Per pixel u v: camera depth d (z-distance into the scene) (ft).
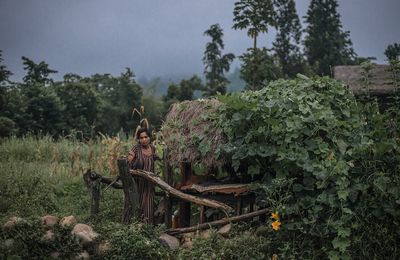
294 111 22.72
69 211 30.37
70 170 38.55
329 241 21.21
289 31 96.89
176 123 25.58
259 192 22.58
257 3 50.16
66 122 76.13
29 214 27.53
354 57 94.02
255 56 51.72
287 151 21.86
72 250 21.33
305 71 85.15
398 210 21.03
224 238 22.36
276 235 21.75
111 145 39.73
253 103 22.76
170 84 90.22
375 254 20.71
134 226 22.48
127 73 90.89
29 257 21.09
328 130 22.18
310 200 21.42
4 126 65.92
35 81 80.38
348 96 24.09
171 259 21.58
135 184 23.59
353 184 21.31
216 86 81.41
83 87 79.56
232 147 22.74
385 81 37.78
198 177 25.93
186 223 25.62
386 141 22.29
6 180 32.89
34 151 45.57
